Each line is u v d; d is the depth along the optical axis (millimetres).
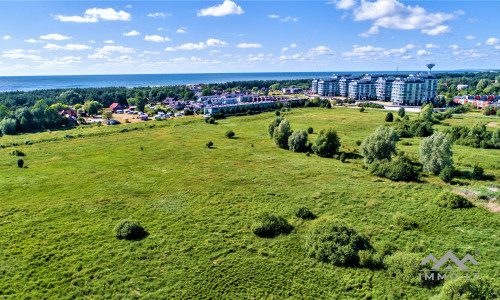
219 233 43062
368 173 68812
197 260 37062
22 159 79125
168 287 32531
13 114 132875
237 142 101625
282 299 30922
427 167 68438
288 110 177250
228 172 69750
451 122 131000
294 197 55125
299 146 90125
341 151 88375
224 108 161500
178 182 63000
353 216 47469
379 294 31328
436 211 48031
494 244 38281
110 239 41281
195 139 105562
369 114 162000
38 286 32344
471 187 57344
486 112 149000
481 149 89062
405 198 53875
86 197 55000
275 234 42906
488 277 31078
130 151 88250
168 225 45125
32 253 37875
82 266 35719
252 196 55750
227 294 31578
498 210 47062
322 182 62656
